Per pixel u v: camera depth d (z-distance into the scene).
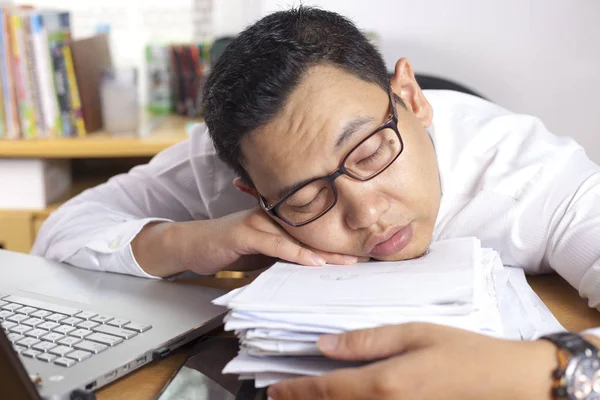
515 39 2.21
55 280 1.04
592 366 0.61
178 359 0.83
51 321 0.86
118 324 0.85
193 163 1.36
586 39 2.17
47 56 2.00
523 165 1.11
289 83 0.84
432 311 0.67
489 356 0.60
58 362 0.75
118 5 2.42
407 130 0.89
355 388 0.60
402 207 0.86
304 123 0.83
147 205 1.38
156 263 1.06
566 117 2.24
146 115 2.32
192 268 1.03
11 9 2.06
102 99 2.04
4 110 2.02
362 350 0.63
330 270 0.84
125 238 1.10
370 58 0.92
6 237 2.01
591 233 0.99
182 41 2.39
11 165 1.99
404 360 0.60
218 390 0.72
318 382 0.61
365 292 0.73
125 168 2.38
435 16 2.24
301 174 0.84
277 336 0.68
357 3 2.26
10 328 0.84
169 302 0.93
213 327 0.88
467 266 0.79
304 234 0.89
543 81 2.23
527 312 0.81
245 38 0.94
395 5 2.25
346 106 0.83
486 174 1.13
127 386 0.76
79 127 2.05
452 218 1.13
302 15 0.93
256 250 0.95
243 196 1.35
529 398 0.60
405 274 0.78
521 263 1.10
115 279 1.05
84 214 1.25
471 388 0.59
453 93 1.32
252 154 0.88
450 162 1.16
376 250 0.87
